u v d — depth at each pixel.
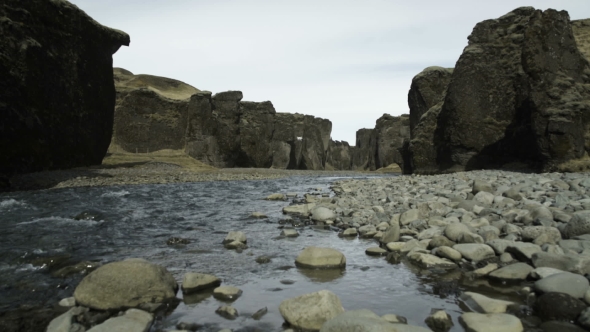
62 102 26.75
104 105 32.75
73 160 28.59
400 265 5.92
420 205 9.02
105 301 4.25
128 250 7.06
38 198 15.36
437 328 3.67
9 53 21.77
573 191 10.30
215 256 6.62
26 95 22.77
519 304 4.17
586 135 20.88
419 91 43.06
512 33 27.50
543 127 21.48
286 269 5.82
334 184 23.80
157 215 11.15
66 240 7.85
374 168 76.06
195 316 4.11
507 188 11.55
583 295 3.98
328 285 5.08
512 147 25.22
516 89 25.94
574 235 6.08
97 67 31.38
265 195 17.48
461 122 27.55
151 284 4.50
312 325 3.75
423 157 32.22
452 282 5.02
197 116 49.28
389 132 71.44
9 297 4.75
